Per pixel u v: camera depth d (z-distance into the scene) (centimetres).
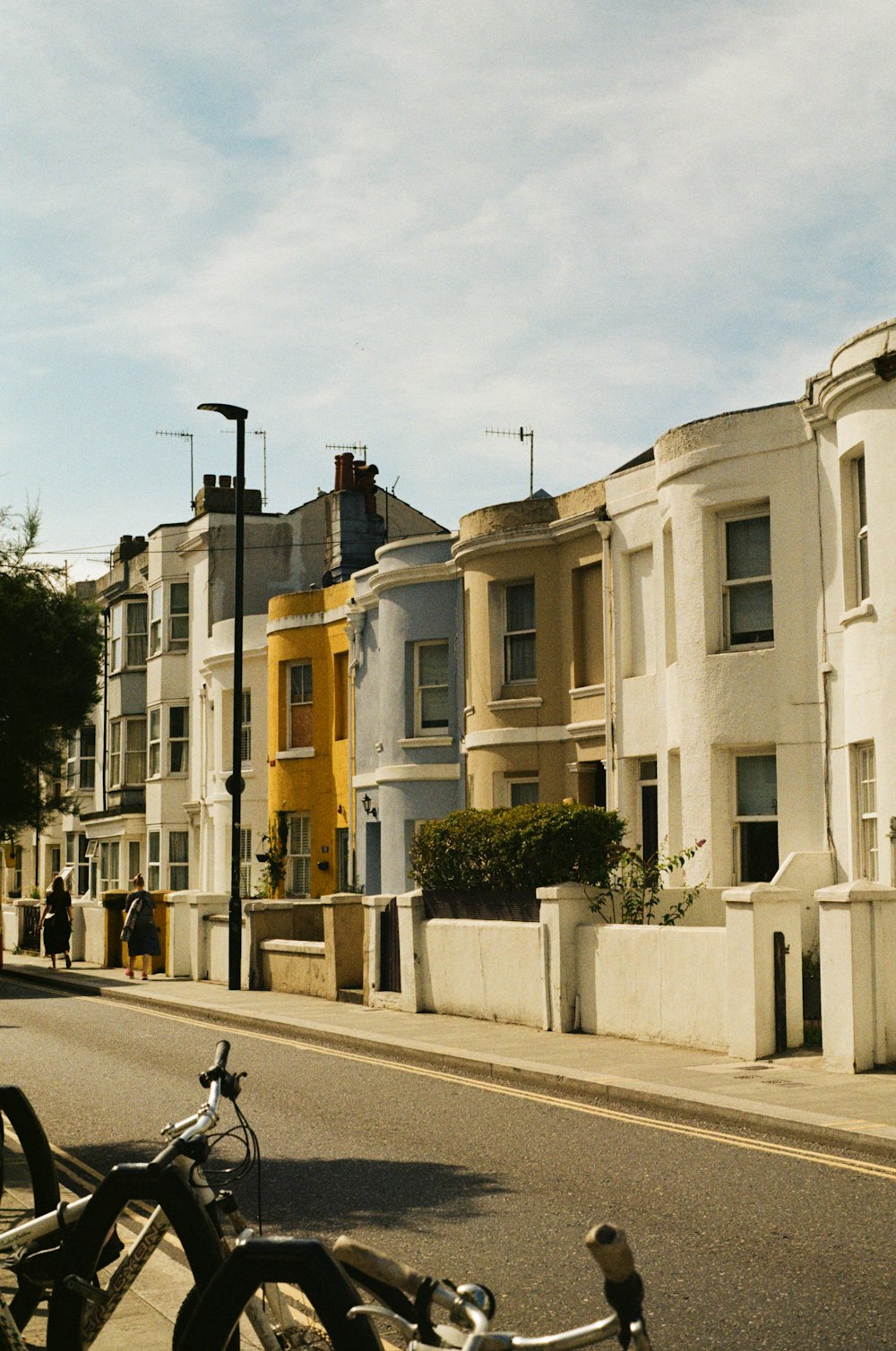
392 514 4084
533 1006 1723
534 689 2583
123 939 2764
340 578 3631
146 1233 404
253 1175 947
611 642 2364
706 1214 815
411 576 2925
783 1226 784
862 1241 748
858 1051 1289
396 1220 812
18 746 1725
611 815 1795
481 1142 1059
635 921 1744
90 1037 1777
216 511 4181
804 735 1928
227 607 4150
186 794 4250
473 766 2661
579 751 2480
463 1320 310
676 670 2120
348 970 2197
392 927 2041
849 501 1869
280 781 3581
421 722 2950
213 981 2627
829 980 1317
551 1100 1259
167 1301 643
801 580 1942
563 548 2538
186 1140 383
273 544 4200
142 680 4506
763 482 1980
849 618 1784
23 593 1755
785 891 1422
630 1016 1580
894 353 1681
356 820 3291
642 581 2327
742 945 1402
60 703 1769
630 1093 1233
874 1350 576
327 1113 1198
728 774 2031
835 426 1881
